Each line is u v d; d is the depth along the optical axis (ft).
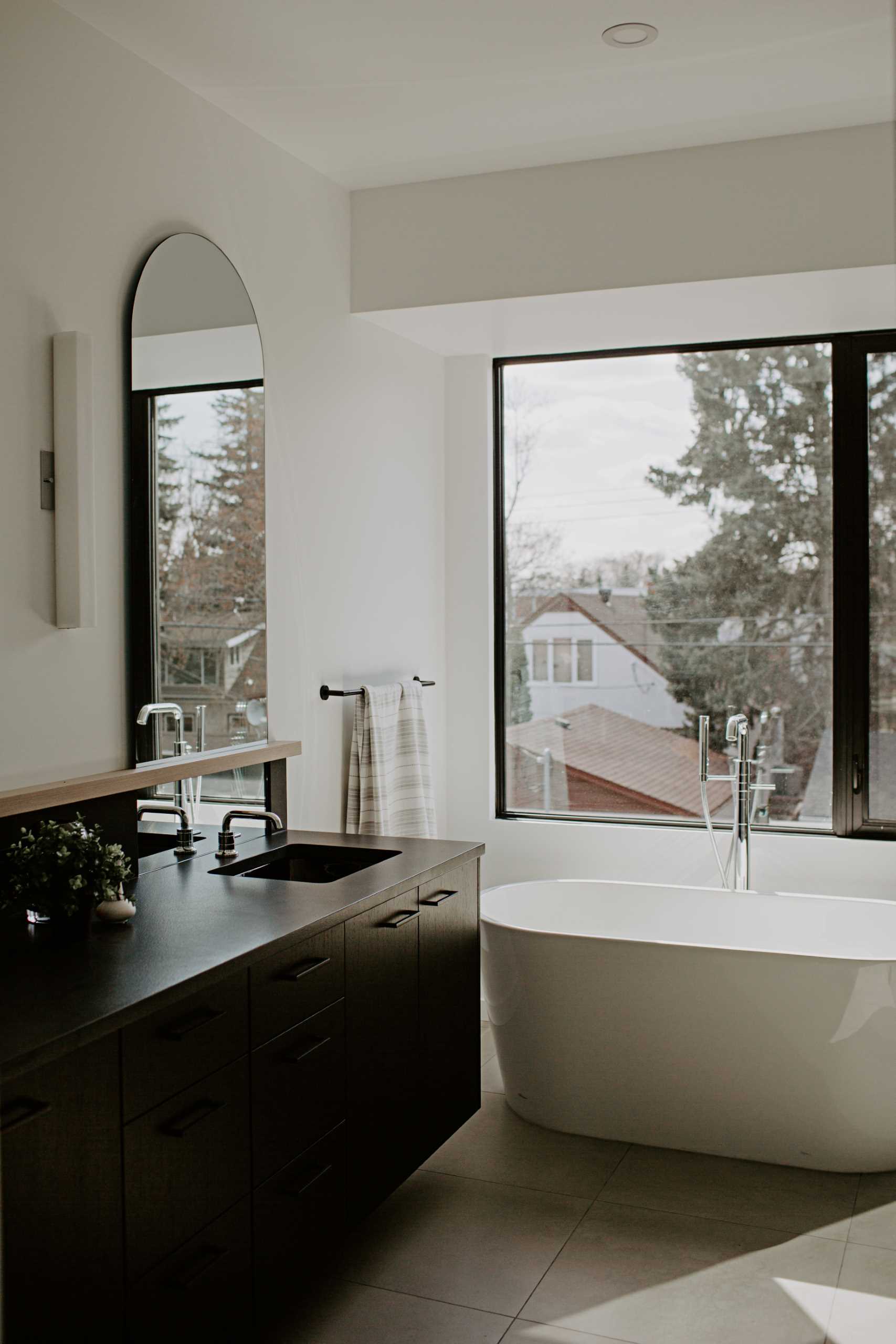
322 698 11.19
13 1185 4.68
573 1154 9.80
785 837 13.05
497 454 14.42
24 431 7.40
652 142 10.76
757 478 13.44
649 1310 7.41
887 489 12.92
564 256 11.27
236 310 9.73
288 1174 6.74
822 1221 8.58
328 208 11.45
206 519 9.31
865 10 8.30
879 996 9.04
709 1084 9.63
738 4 8.18
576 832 13.83
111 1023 5.17
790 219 10.64
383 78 9.20
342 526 11.66
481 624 14.19
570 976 9.87
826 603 13.21
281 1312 6.68
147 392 8.55
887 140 10.37
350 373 11.84
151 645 8.60
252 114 9.80
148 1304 5.50
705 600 13.67
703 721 12.65
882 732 12.99
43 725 7.57
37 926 6.79
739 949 9.35
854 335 12.92
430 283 11.66
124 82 8.41
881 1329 7.18
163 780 8.54
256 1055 6.41
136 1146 5.42
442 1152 9.86
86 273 7.98
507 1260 8.04
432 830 12.62
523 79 9.31
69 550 7.59
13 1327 4.67
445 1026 9.10
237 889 7.85
